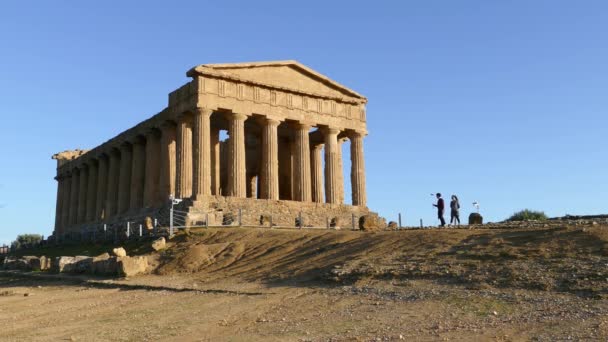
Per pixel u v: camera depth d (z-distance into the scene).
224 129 62.88
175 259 33.03
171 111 55.97
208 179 50.88
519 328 13.84
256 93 55.16
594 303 15.41
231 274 27.92
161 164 58.09
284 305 19.34
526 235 22.94
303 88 58.50
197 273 30.25
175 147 58.25
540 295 16.81
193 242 36.66
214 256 32.44
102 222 67.12
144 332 16.53
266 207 51.28
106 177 73.75
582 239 20.91
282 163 68.00
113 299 24.72
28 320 20.77
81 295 27.12
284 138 68.12
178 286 26.41
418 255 23.28
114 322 18.72
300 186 56.81
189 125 54.97
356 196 60.38
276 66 56.91
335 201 58.88
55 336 16.86
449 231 26.64
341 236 30.08
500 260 20.67
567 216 40.09
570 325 13.62
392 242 26.25
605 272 17.39
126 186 66.75
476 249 22.44
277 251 30.55
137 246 40.59
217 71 52.59
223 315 18.47
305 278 24.00
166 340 15.30
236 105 53.59
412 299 18.06
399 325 15.07
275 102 56.22
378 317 16.22
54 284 33.56
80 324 18.88
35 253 58.97
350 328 15.14
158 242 37.12
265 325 16.42
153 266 33.12
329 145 59.50
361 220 35.50
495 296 17.22
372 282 21.12
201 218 45.34
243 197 52.16
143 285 27.69
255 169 71.06
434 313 16.06
